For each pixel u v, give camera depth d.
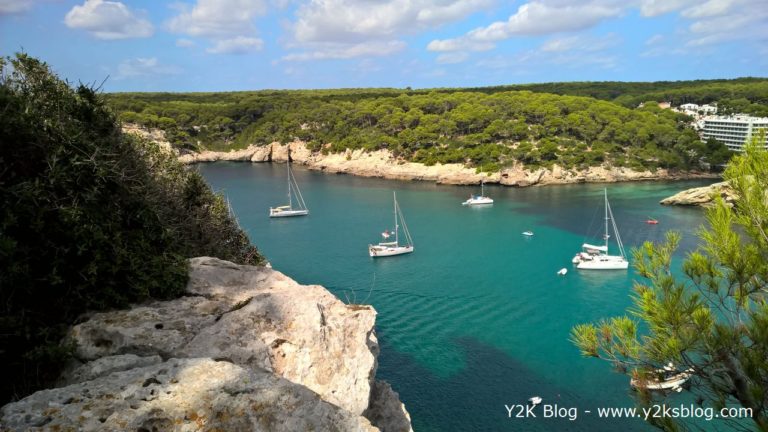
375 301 44.53
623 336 8.84
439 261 56.09
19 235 7.90
